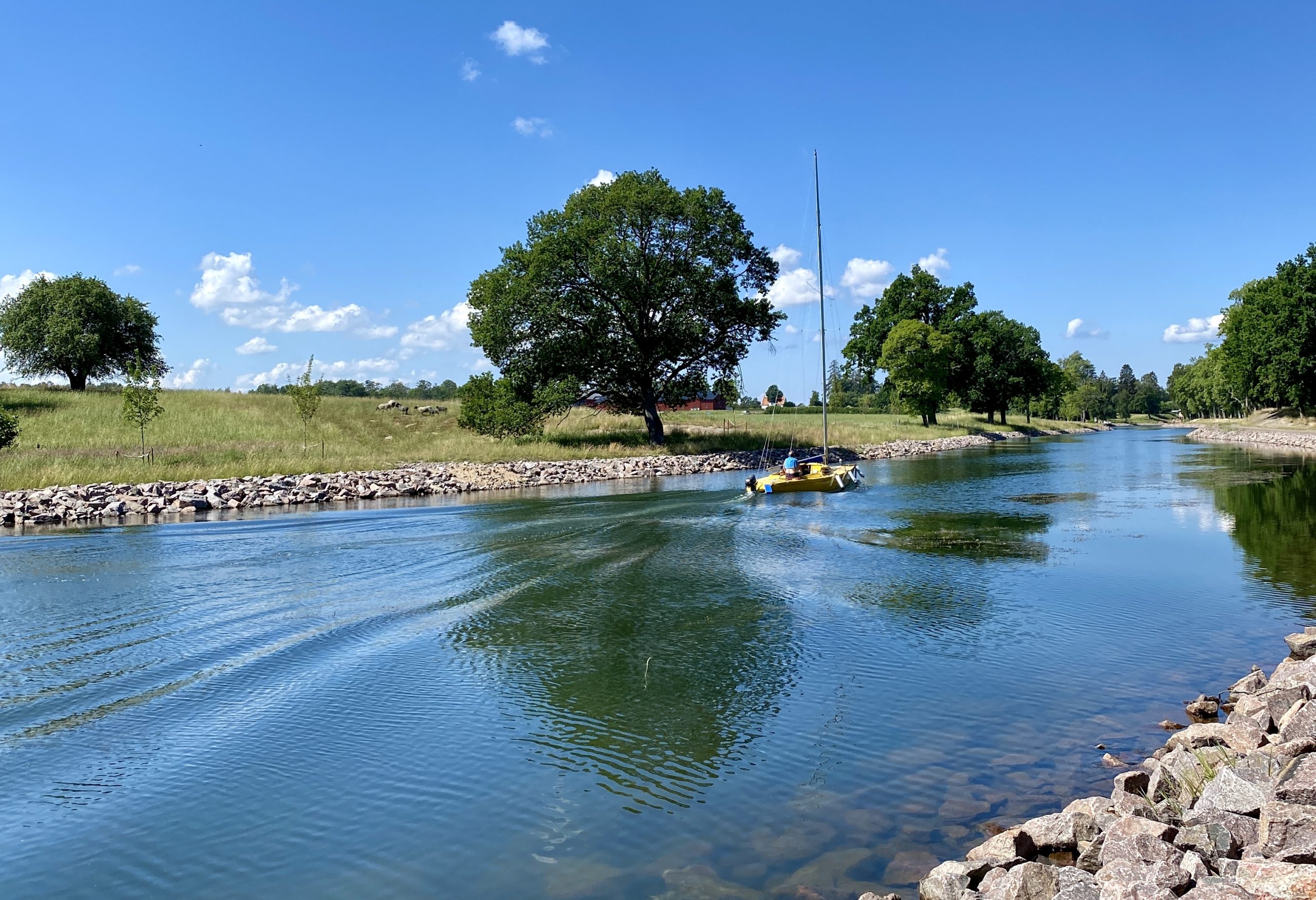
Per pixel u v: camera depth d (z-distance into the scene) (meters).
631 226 44.84
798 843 5.89
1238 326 77.25
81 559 16.62
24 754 7.53
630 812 6.44
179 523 22.59
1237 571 15.52
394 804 6.61
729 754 7.52
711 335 47.41
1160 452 54.91
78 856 5.82
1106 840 5.35
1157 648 10.69
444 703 8.87
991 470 40.62
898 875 5.45
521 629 11.74
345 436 46.34
